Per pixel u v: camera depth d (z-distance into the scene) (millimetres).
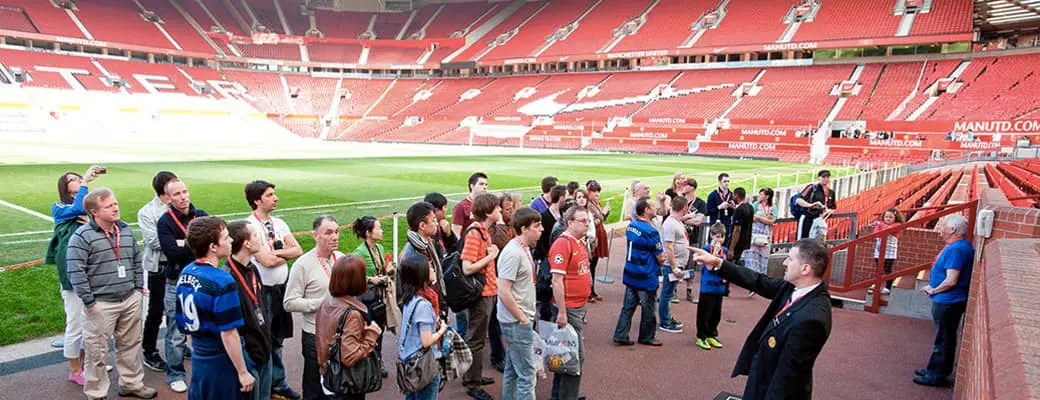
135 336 5465
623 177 29859
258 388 4586
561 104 66875
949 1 55281
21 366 6004
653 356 6922
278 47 82438
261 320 4582
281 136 70312
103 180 22031
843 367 6668
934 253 10055
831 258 10203
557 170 33375
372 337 4379
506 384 5387
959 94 49062
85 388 5191
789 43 58500
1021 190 14750
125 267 5320
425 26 88250
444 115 71500
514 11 87000
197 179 23594
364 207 17797
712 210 11352
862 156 47969
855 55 59469
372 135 70625
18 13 65625
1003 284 2689
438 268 5699
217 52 76250
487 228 6555
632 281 7082
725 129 54188
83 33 67500
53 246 5707
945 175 26453
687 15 70438
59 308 7754
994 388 1618
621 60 71875
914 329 8039
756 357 4332
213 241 4184
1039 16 53094
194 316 4094
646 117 59406
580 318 5742
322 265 5387
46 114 56781
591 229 8367
